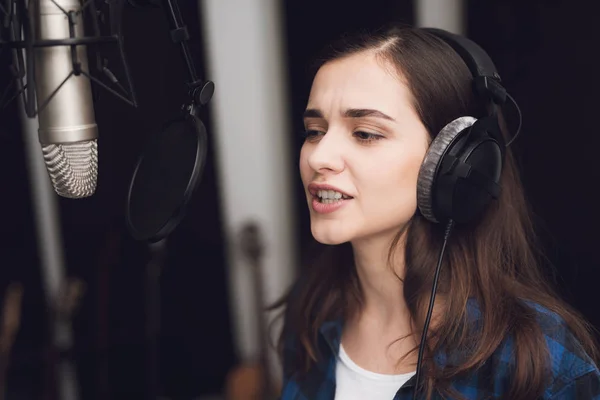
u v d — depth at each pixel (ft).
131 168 8.00
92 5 2.15
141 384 8.54
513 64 7.04
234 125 8.54
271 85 8.48
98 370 8.28
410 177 2.93
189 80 2.52
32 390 8.16
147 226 2.45
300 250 8.76
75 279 7.98
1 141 7.75
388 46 2.96
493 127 2.90
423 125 2.94
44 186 8.04
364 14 7.89
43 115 2.17
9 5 2.07
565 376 2.87
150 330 8.29
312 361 3.73
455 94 3.00
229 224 8.80
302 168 3.12
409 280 3.18
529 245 3.66
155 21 7.68
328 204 3.00
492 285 3.17
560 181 7.03
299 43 8.21
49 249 8.20
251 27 8.29
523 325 2.95
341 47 3.02
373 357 3.40
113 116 7.79
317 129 3.08
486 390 3.01
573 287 7.03
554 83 6.89
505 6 7.00
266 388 8.27
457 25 7.55
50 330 7.84
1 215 8.01
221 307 8.79
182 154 2.46
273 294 9.02
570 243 7.07
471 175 2.83
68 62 2.13
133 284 8.34
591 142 6.84
